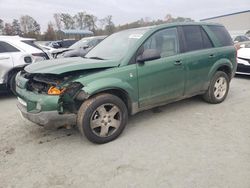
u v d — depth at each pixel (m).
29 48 7.00
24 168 3.31
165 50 4.54
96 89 3.63
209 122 4.61
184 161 3.32
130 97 4.07
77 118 3.73
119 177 3.05
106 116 3.86
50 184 2.97
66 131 4.41
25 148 3.85
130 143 3.88
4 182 3.04
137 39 4.30
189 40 4.93
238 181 2.88
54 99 3.51
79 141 4.02
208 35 5.30
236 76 9.04
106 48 4.73
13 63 6.60
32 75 4.02
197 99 5.95
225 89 5.71
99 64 3.83
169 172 3.10
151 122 4.68
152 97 4.36
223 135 4.05
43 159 3.52
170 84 4.56
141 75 4.12
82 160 3.46
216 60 5.31
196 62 4.90
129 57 4.07
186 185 2.85
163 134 4.16
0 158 3.57
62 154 3.64
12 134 4.36
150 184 2.89
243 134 4.07
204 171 3.09
